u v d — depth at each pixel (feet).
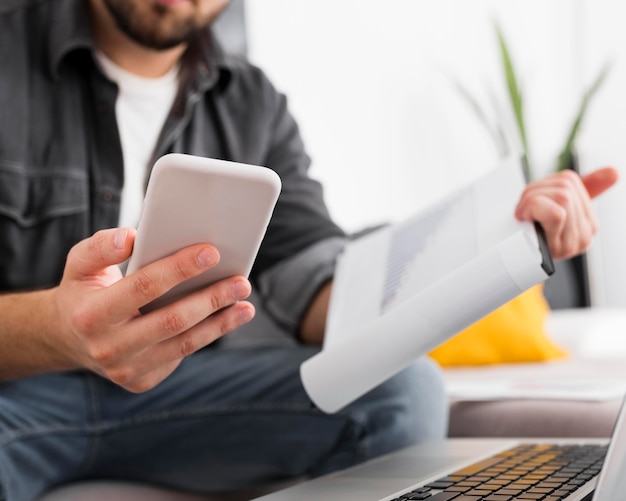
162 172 1.90
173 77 4.43
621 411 1.89
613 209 11.42
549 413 3.81
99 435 3.52
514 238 2.37
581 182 3.19
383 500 2.06
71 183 3.98
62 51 4.01
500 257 2.36
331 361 2.54
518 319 7.11
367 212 8.73
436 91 9.81
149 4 4.01
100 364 2.41
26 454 3.30
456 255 2.68
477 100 10.44
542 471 2.33
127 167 4.23
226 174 1.94
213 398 3.63
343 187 8.50
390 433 3.45
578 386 4.28
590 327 8.10
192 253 2.06
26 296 2.89
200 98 4.59
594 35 11.95
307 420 3.55
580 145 11.65
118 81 4.26
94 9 4.22
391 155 9.11
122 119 4.27
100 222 4.05
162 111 4.37
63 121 4.04
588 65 11.98
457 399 4.13
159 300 2.28
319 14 8.43
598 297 10.91
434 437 3.59
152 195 1.95
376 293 2.93
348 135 8.62
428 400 3.56
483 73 10.60
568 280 10.18
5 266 3.85
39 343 2.71
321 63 8.39
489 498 1.99
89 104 4.13
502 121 10.59
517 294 2.39
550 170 10.99
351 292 3.28
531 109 11.25
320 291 4.21
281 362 3.73
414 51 9.60
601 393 3.95
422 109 9.59
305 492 2.27
